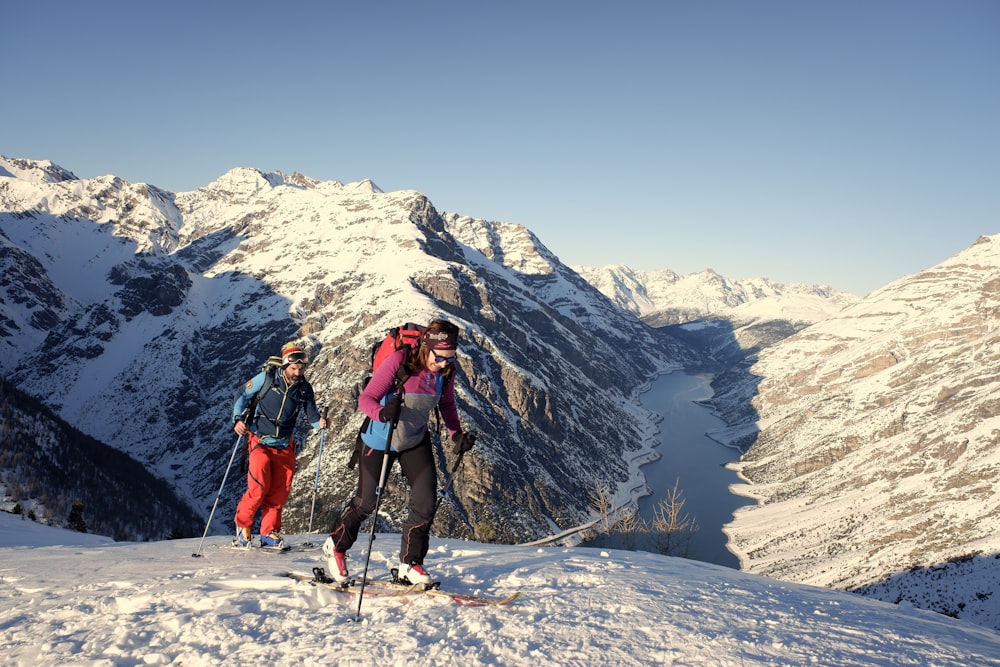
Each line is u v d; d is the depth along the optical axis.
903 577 125.56
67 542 15.34
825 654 4.30
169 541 10.73
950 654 4.54
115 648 4.24
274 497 9.91
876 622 5.47
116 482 132.62
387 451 5.52
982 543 126.19
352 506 5.78
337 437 168.50
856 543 152.88
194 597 5.35
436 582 5.64
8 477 91.31
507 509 161.25
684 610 5.22
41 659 4.17
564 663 4.01
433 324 5.70
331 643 4.33
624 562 7.81
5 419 123.62
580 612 5.07
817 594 6.83
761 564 156.00
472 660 4.05
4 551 9.54
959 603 109.44
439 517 147.75
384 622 4.82
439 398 5.78
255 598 5.31
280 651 4.22
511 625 4.72
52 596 5.81
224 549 9.52
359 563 7.30
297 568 6.89
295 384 9.78
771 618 5.19
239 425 9.60
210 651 4.23
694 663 4.05
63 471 114.81
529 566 6.87
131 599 5.40
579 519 178.38
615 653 4.18
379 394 5.66
